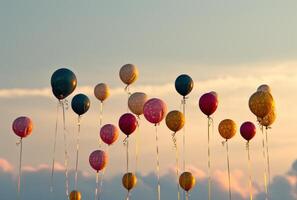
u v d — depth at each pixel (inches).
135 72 1598.2
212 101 1450.5
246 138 1561.3
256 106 1381.6
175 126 1455.5
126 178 1535.4
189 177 1549.0
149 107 1443.2
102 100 1678.2
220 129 1556.3
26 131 1508.4
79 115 1549.0
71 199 1585.9
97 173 1593.3
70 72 1412.4
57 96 1418.6
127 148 1503.4
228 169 1537.9
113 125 1595.7
